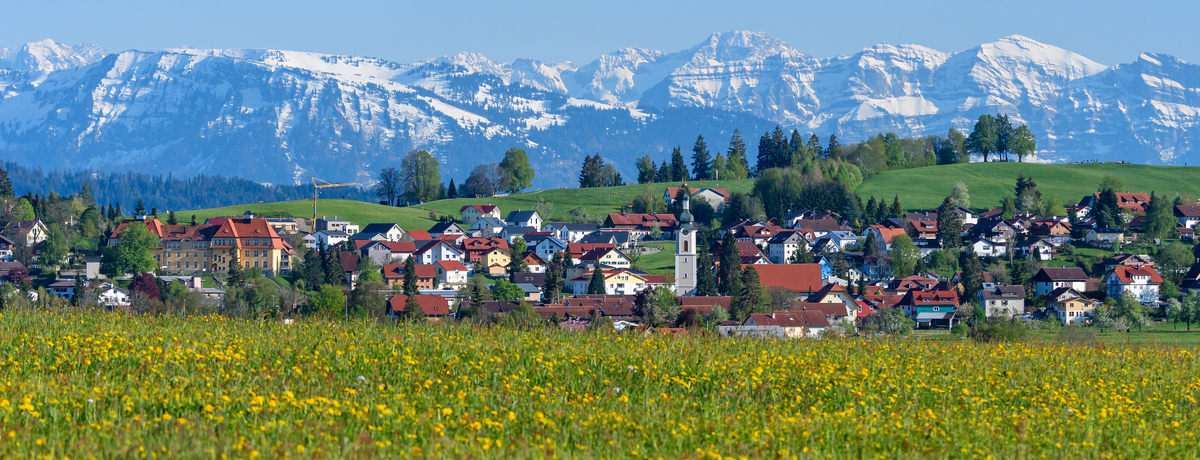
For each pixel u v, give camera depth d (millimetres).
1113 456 39344
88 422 35750
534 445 35438
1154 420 45781
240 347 48656
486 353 50406
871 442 38562
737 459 35281
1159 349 67312
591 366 49125
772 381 47969
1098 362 58312
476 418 38812
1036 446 39844
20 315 57656
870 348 59281
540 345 53156
